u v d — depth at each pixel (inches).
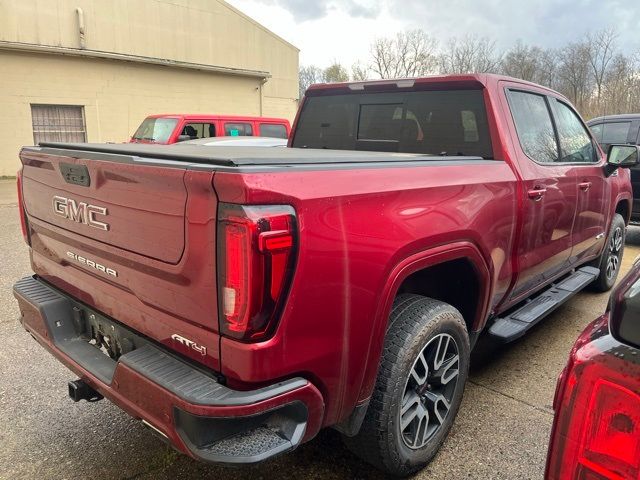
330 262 73.0
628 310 44.0
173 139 418.3
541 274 146.9
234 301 66.0
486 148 125.3
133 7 716.7
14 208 421.7
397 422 91.4
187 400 66.8
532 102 143.6
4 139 626.5
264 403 67.7
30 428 115.1
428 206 92.4
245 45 855.1
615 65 1544.0
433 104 134.1
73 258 97.1
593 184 169.5
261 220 64.3
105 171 81.4
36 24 634.2
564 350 160.6
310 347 72.4
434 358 99.5
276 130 497.0
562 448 46.2
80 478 99.5
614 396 42.9
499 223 114.6
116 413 121.6
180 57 777.6
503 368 147.5
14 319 176.2
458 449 109.0
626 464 42.2
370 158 91.7
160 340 79.6
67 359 94.1
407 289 109.0
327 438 113.1
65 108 671.8
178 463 104.3
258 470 102.2
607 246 205.5
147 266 77.7
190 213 69.0
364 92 148.6
